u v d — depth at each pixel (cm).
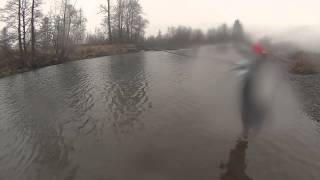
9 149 1505
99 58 5228
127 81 2844
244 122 1569
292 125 1554
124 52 6025
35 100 2403
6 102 2427
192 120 1709
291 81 2397
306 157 1266
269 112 1564
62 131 1689
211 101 2016
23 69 4384
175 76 2900
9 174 1268
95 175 1208
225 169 1198
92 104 2150
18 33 4738
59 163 1325
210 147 1380
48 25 5209
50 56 5072
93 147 1455
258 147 1362
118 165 1271
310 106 1838
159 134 1553
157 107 1980
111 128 1677
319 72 2697
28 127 1797
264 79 1430
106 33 7669
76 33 6431
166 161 1284
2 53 4806
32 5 4834
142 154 1352
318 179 1115
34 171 1275
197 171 1192
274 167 1200
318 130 1512
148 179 1156
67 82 3041
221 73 2748
